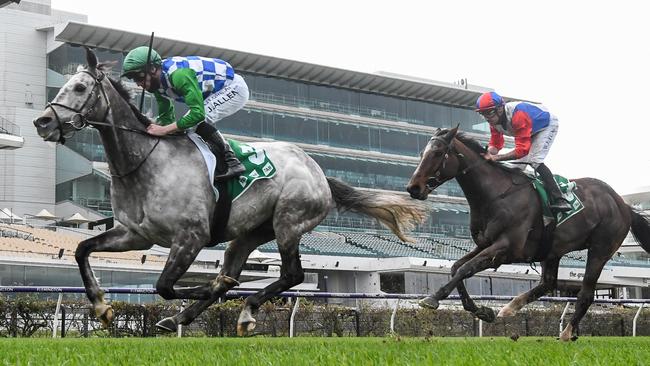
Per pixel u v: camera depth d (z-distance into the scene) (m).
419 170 6.66
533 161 7.00
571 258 34.56
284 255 5.79
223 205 5.45
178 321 5.43
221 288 5.39
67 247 26.97
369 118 41.09
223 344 6.03
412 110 42.88
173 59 5.50
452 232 40.06
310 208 5.88
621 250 39.66
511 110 6.98
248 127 37.72
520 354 4.16
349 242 35.28
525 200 6.81
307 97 39.94
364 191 6.32
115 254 26.23
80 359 3.69
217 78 5.64
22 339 7.68
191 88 5.38
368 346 5.39
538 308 13.27
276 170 5.73
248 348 5.11
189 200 5.23
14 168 36.22
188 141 5.43
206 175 5.35
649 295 37.38
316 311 11.04
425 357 3.79
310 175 5.93
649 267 37.03
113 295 24.55
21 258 23.59
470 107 44.25
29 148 36.56
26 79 38.09
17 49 38.12
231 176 5.46
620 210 7.45
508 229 6.71
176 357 3.89
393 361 3.47
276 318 10.62
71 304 9.72
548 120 7.02
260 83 38.75
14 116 36.75
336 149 39.47
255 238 6.00
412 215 6.34
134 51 5.44
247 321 5.66
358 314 11.28
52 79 38.34
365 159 40.25
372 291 33.47
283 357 3.80
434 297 6.36
